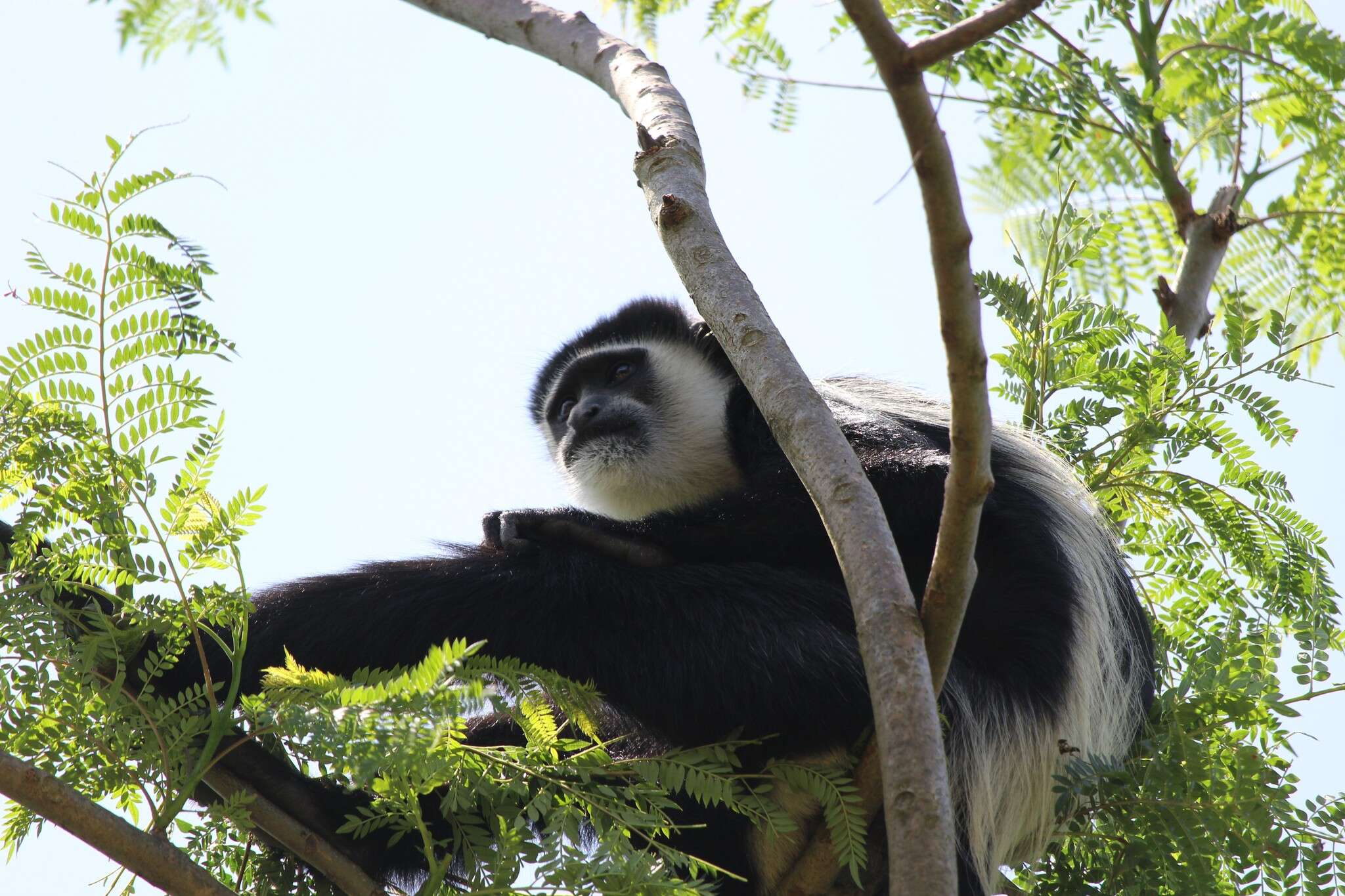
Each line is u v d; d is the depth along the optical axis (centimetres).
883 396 936
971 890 668
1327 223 923
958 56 754
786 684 638
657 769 534
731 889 656
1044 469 761
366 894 586
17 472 521
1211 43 877
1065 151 889
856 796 531
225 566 525
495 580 684
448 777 488
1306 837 576
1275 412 739
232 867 631
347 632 663
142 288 550
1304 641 671
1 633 491
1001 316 802
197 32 423
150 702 507
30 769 434
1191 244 878
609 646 658
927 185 358
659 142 615
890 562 431
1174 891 591
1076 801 616
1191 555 776
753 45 750
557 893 468
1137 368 764
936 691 437
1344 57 859
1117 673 743
